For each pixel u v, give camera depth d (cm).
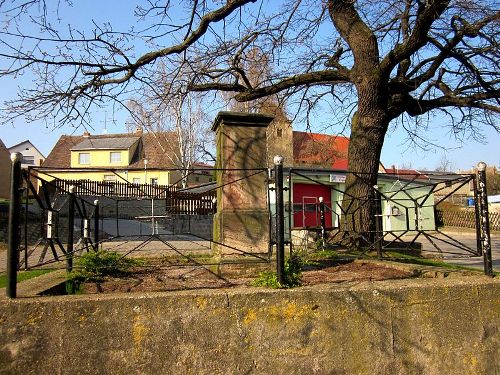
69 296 352
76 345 333
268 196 472
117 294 358
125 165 3981
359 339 373
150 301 347
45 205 516
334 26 964
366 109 906
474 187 486
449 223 3066
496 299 411
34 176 422
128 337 340
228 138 547
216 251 569
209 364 348
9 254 353
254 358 354
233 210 532
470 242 1866
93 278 516
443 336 391
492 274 461
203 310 353
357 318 375
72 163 4094
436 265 687
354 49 912
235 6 802
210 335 351
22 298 347
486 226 466
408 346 382
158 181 3819
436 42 924
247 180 543
